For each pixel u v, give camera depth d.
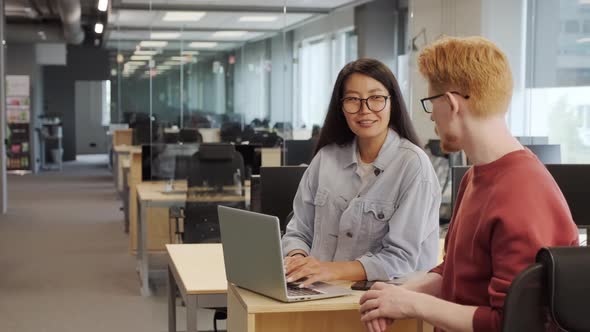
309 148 7.93
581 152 7.05
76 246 9.16
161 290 6.80
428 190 2.77
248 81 7.96
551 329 1.66
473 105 1.83
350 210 2.83
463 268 1.87
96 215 11.95
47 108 25.41
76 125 28.81
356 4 8.09
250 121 7.94
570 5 7.12
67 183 17.67
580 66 7.01
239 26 7.94
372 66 2.81
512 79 1.86
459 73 1.83
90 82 28.77
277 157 7.93
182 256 3.67
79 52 25.44
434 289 2.14
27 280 7.27
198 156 6.36
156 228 7.84
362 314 2.01
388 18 8.14
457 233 1.91
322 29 8.07
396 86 2.84
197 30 7.92
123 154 13.73
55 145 23.31
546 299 1.63
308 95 8.04
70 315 5.97
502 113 1.85
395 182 2.80
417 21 7.93
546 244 1.71
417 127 7.74
